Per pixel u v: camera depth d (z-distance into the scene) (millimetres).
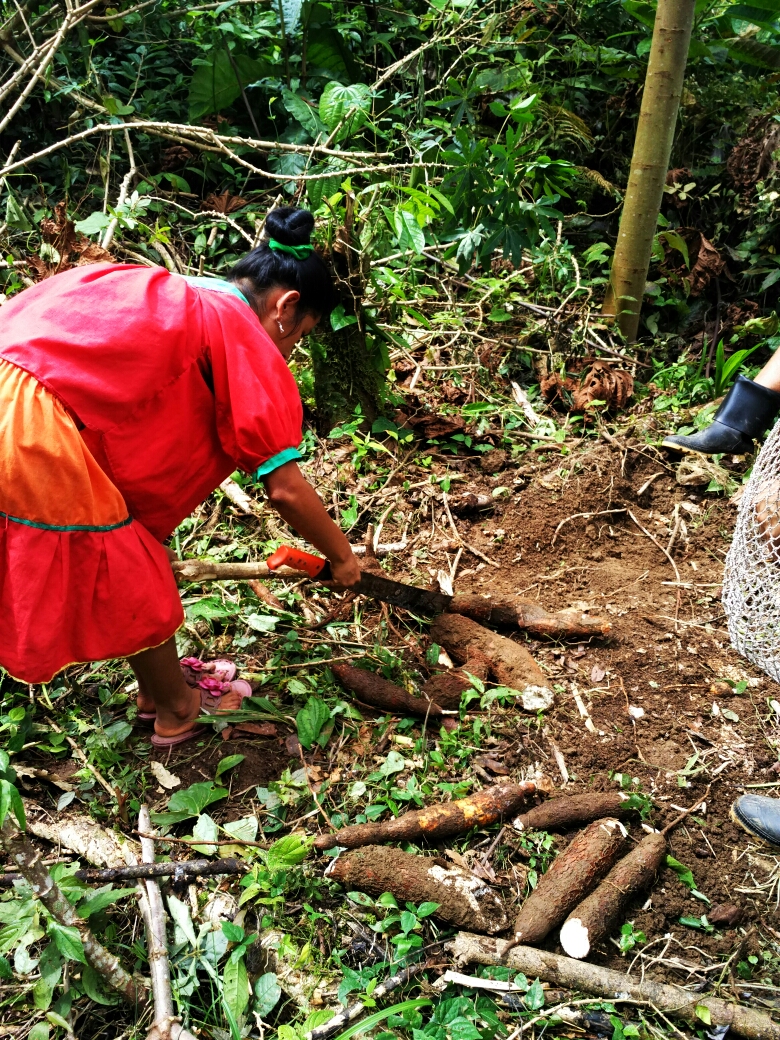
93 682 2441
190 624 2613
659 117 3520
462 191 3291
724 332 4039
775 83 4340
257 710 2373
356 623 2660
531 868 2045
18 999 1769
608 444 3418
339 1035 1683
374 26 4918
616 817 2141
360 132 4277
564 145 4379
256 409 1808
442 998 1783
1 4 4477
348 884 1943
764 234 4125
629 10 4199
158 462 1839
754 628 2135
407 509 3119
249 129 4699
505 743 2318
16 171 4344
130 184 4309
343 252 2969
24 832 1500
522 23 4441
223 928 1803
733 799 2240
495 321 3900
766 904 2031
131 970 1838
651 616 2746
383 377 3316
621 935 1954
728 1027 1763
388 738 2326
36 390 1684
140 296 1759
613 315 3965
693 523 3148
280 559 2229
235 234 4145
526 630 2641
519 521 3102
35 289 1831
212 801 2111
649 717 2430
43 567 1750
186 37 4848
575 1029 1768
